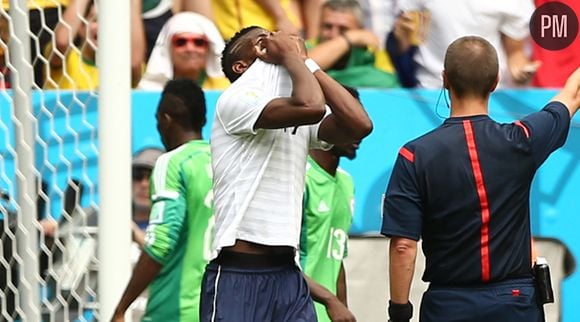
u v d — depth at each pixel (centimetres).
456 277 1489
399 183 1496
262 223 1372
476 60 1490
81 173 2038
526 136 1488
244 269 1378
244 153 1376
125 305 1628
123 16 1703
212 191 1568
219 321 1373
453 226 1482
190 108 1717
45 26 1920
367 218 2233
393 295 1508
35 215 1759
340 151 1783
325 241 1784
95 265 1819
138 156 2159
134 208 2134
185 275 1653
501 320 1479
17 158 1761
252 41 1445
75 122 2059
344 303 1848
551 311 2248
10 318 1762
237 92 1374
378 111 2258
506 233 1479
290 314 1392
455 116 1510
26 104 1762
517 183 1482
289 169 1389
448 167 1475
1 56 1939
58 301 1811
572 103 1535
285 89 1385
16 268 1794
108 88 1700
